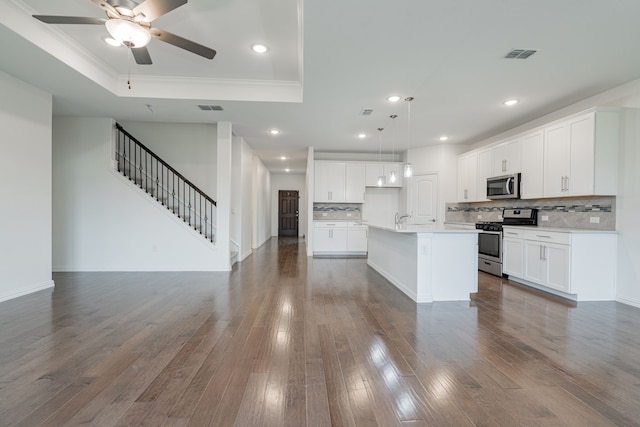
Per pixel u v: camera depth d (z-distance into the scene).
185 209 5.86
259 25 2.91
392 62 3.05
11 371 2.01
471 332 2.72
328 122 5.16
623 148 3.58
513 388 1.87
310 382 1.92
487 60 3.00
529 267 4.29
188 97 4.21
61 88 3.91
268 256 7.07
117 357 2.21
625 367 2.11
